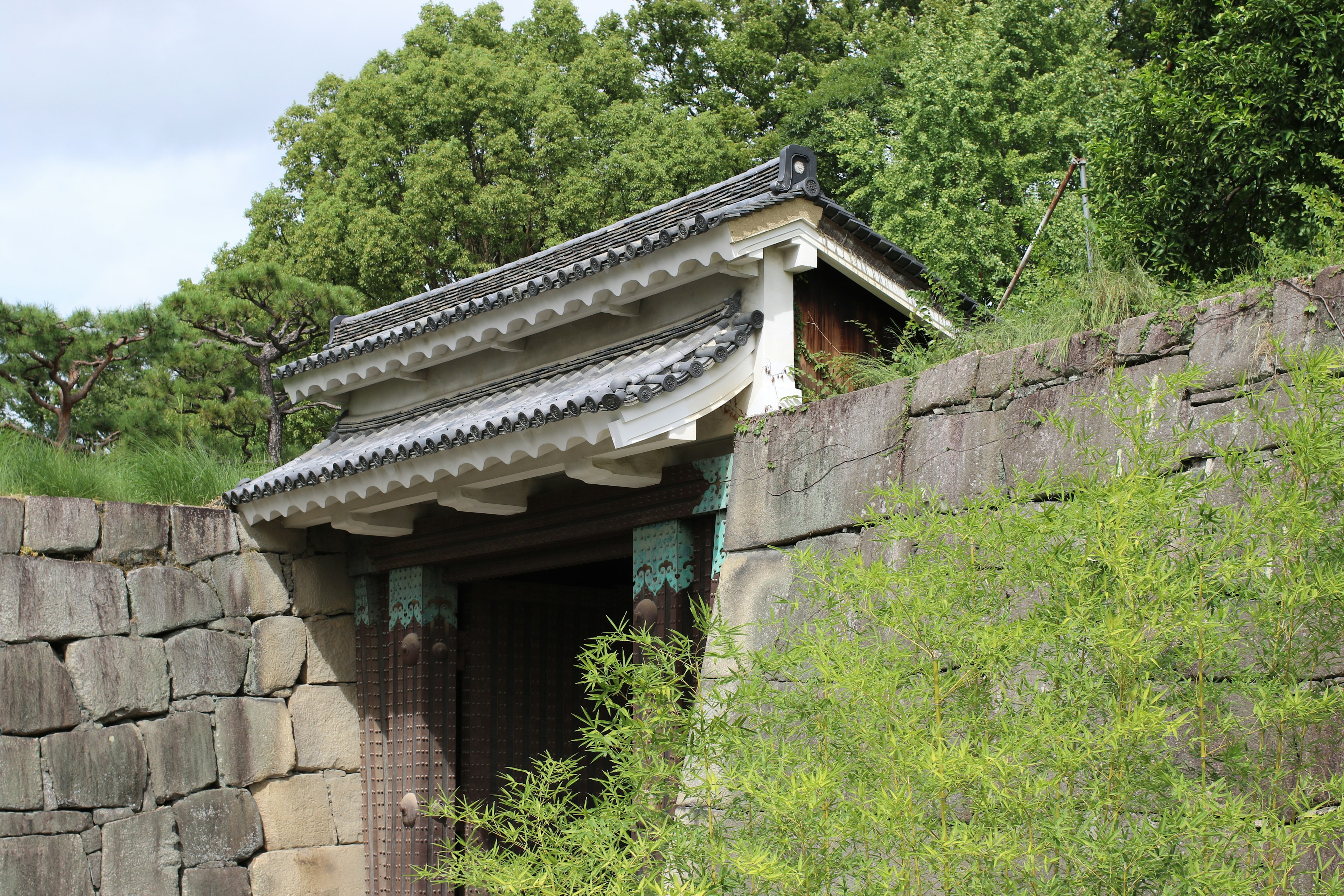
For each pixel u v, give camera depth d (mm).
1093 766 2645
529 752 7543
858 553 3250
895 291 6023
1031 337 4637
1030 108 13188
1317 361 2754
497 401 6656
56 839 6230
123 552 6820
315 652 7512
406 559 7305
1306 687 2803
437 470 6000
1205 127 7078
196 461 8031
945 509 4449
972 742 2768
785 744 2936
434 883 6879
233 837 6887
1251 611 2709
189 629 6977
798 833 2699
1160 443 3357
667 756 3758
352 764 7508
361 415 8258
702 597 5586
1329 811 2562
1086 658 2799
